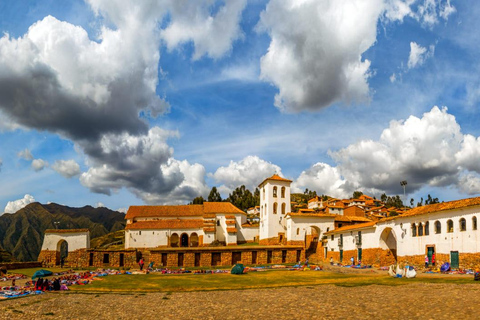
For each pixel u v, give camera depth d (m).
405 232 61.66
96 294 38.09
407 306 26.69
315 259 93.00
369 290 35.66
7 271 65.50
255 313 27.06
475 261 47.94
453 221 52.00
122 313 28.28
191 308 29.75
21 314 27.94
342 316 24.83
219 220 112.62
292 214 95.75
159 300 33.94
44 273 53.41
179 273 61.31
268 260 84.81
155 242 105.88
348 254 79.44
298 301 31.25
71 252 84.00
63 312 28.72
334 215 99.19
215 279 50.53
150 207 119.62
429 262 56.06
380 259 67.38
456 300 27.59
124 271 63.91
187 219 114.69
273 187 106.81
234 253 82.19
